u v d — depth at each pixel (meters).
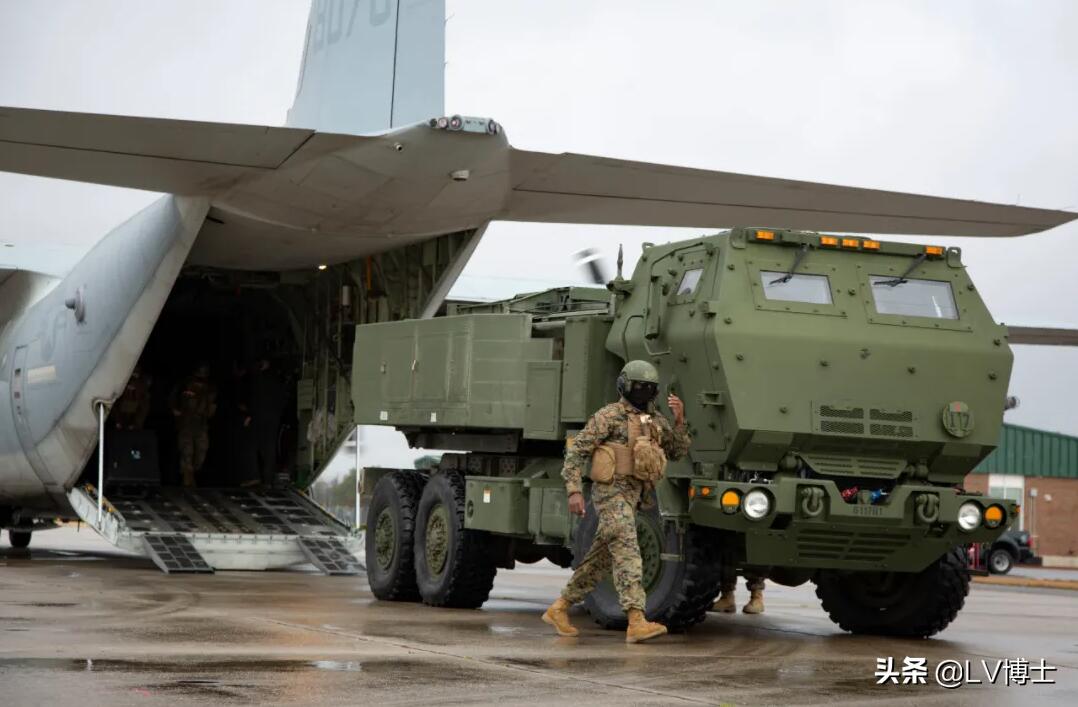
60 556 18.09
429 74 12.56
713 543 8.36
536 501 9.79
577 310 11.55
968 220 12.48
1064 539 39.62
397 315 15.87
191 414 17.70
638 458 7.78
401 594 11.44
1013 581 20.92
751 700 5.72
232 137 11.05
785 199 12.30
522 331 10.51
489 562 10.60
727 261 8.49
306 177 12.30
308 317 17.78
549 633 8.44
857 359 8.46
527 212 13.47
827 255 8.77
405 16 12.75
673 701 5.58
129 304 14.80
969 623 10.74
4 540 24.25
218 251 15.57
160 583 12.49
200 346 19.33
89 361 15.51
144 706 5.03
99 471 15.54
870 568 8.54
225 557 14.74
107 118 10.34
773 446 8.27
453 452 11.84
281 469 18.34
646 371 7.93
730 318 8.27
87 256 16.48
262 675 5.94
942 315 8.84
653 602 8.50
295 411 18.44
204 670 6.05
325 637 7.72
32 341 16.94
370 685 5.74
